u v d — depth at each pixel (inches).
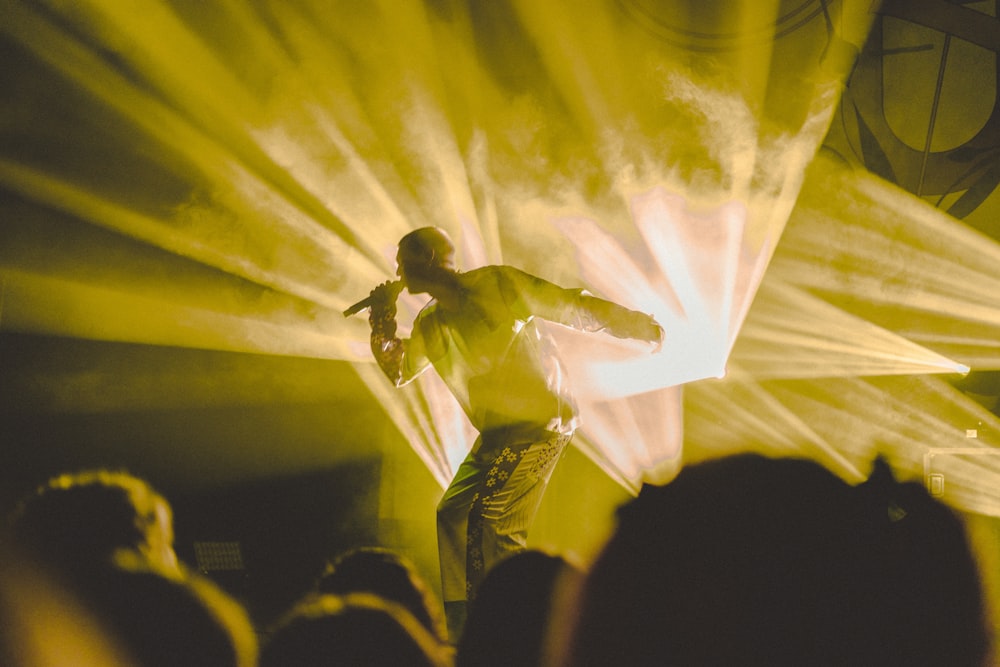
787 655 68.9
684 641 66.6
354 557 75.9
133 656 60.6
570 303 136.6
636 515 71.5
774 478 73.4
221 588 211.6
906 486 83.7
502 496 136.1
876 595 73.2
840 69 249.3
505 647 61.9
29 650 61.6
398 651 60.1
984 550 82.4
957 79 246.8
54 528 67.8
